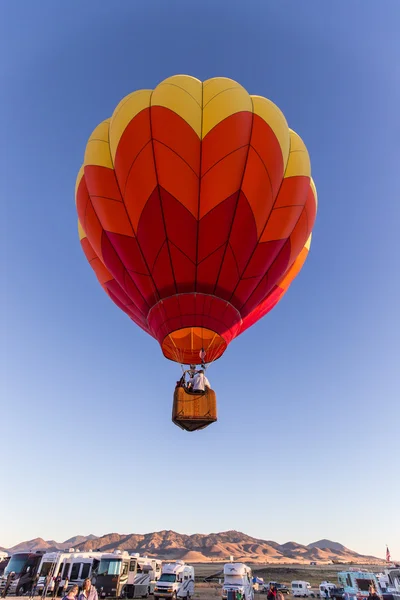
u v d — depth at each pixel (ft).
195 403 34.35
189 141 36.27
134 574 81.35
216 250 37.86
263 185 38.01
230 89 38.24
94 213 42.24
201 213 37.24
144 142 36.91
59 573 79.00
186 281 38.40
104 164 40.32
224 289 38.91
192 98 37.35
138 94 38.96
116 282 47.09
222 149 36.40
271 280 42.29
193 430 35.50
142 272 39.83
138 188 37.58
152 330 40.60
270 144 37.99
